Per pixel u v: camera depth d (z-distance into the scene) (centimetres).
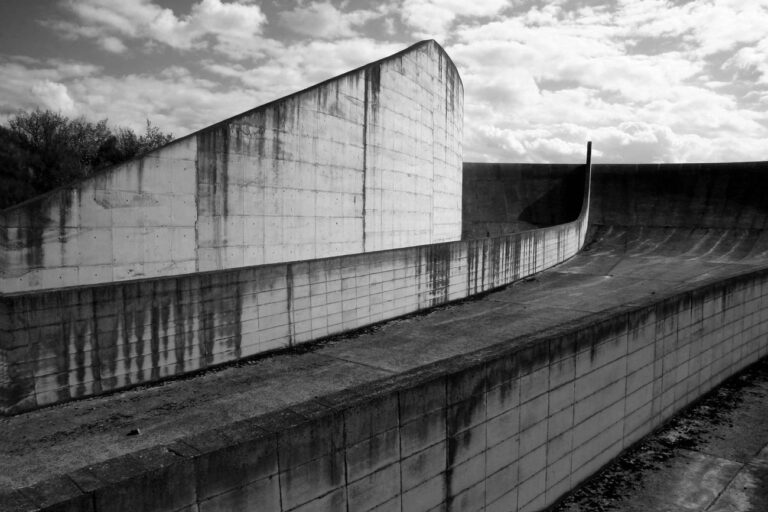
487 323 1099
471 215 2873
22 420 617
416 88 1559
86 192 824
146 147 3181
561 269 1855
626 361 531
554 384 443
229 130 1005
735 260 1997
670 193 2655
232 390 720
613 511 446
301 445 281
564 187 2889
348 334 1009
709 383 703
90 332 688
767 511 445
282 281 897
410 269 1160
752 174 2523
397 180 1489
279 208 1111
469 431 372
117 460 241
